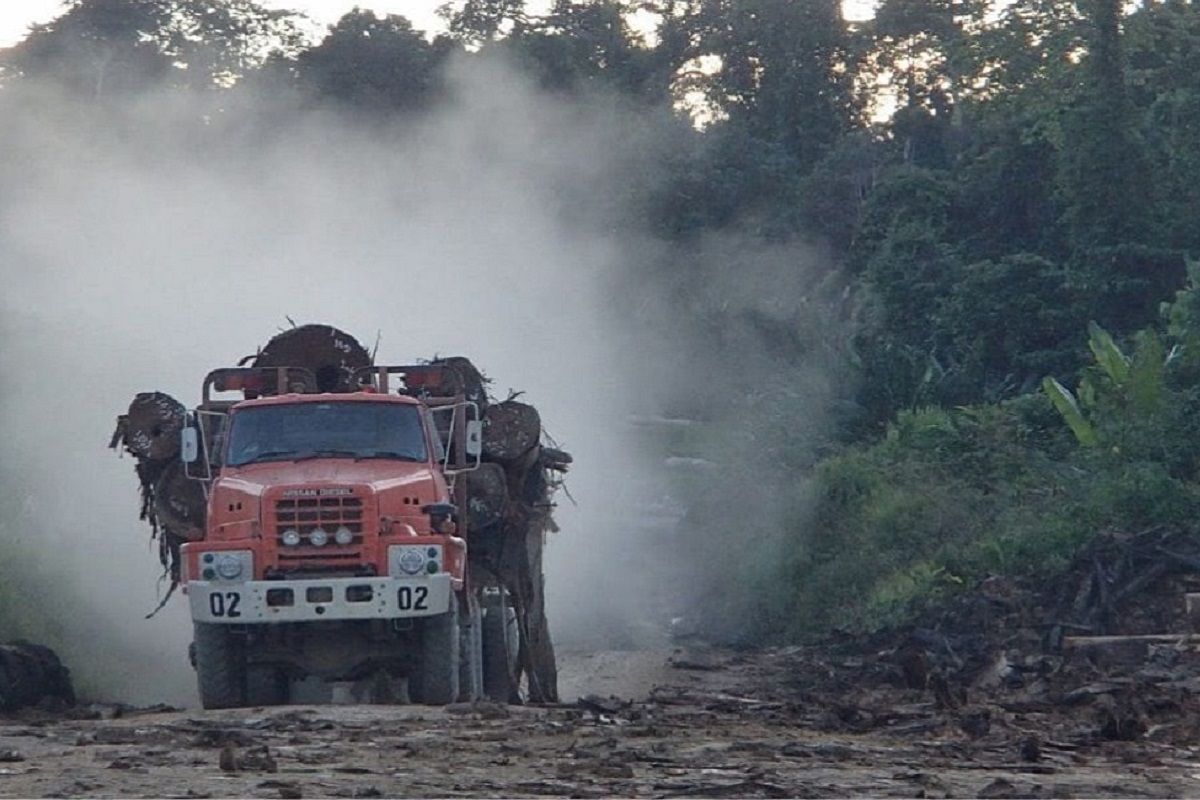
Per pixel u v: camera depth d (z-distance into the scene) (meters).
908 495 82.38
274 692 46.53
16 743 33.62
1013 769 30.31
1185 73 120.31
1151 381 79.56
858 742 34.47
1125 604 63.09
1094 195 104.44
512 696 51.31
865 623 72.06
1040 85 125.94
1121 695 44.50
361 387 49.47
